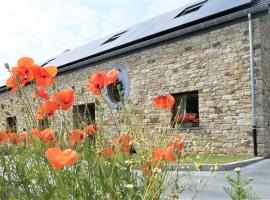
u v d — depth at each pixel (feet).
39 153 6.23
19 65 6.34
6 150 7.16
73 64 54.80
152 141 7.73
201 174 23.88
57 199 5.90
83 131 6.77
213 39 37.70
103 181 6.21
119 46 49.01
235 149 34.81
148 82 43.86
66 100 6.42
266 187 19.12
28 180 6.23
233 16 35.37
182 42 40.60
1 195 6.47
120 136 7.43
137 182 7.32
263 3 34.09
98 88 7.12
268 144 33.88
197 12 43.09
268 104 34.63
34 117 6.69
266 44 35.50
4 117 8.11
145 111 43.65
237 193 8.79
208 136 36.83
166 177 7.25
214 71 37.29
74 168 5.98
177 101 41.19
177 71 40.86
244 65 34.96
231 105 35.55
